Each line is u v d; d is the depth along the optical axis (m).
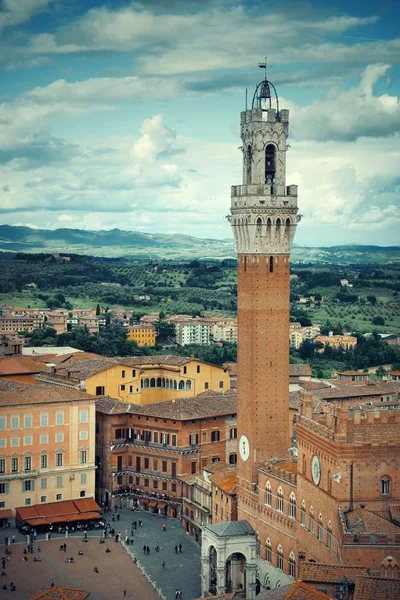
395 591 134.25
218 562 196.75
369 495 167.75
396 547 154.00
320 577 144.38
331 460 170.00
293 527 190.88
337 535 164.62
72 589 152.12
